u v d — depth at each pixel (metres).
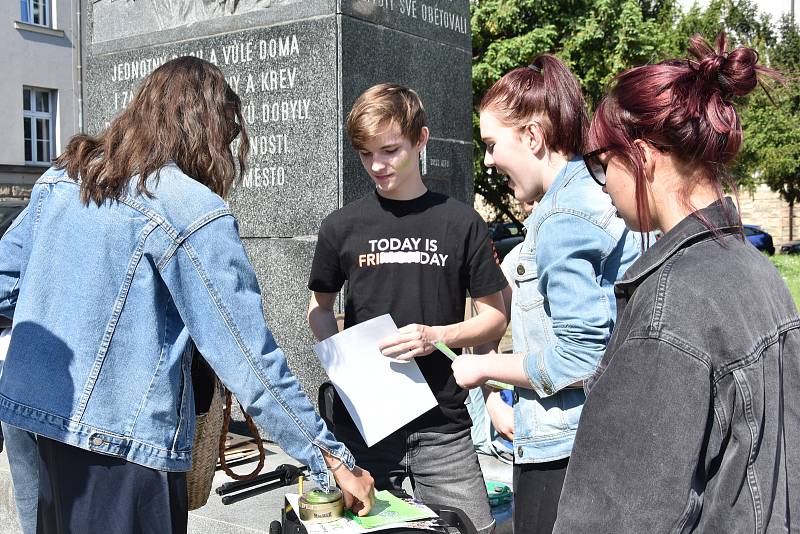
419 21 4.96
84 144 1.87
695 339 1.10
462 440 2.41
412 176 2.39
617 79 1.27
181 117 1.87
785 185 26.44
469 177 5.51
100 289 1.72
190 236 1.72
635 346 1.12
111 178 1.76
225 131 1.95
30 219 1.90
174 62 1.95
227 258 1.73
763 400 1.11
